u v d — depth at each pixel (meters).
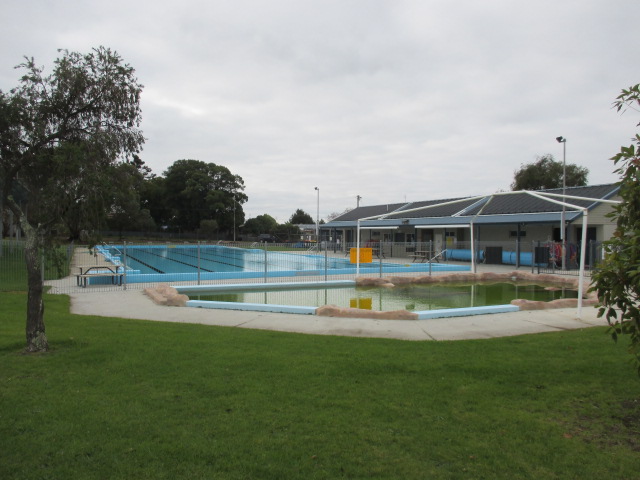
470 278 21.02
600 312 4.14
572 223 28.27
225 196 73.62
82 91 6.85
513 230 33.03
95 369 5.86
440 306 13.76
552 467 3.53
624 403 4.82
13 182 7.02
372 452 3.73
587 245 26.91
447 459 3.63
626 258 3.91
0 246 19.56
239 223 76.00
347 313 10.43
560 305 11.97
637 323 3.95
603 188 28.77
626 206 4.16
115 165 7.18
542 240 30.97
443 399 4.87
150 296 13.50
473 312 10.84
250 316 10.45
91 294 14.27
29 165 6.73
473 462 3.60
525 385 5.36
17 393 4.98
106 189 6.56
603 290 4.03
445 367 6.05
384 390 5.12
